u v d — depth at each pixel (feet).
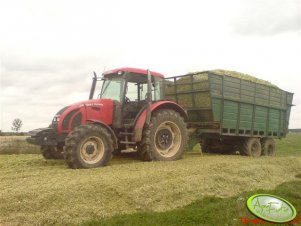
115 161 28.50
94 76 30.58
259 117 38.47
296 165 31.65
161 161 27.58
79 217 15.81
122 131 28.30
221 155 35.58
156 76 30.27
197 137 34.83
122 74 28.45
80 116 26.00
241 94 35.65
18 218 14.90
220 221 16.08
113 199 17.88
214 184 21.89
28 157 32.42
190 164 26.27
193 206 18.58
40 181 19.45
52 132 25.89
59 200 16.65
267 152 40.60
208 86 32.30
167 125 29.25
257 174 25.75
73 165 23.66
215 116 32.89
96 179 19.66
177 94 35.42
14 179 20.38
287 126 44.39
